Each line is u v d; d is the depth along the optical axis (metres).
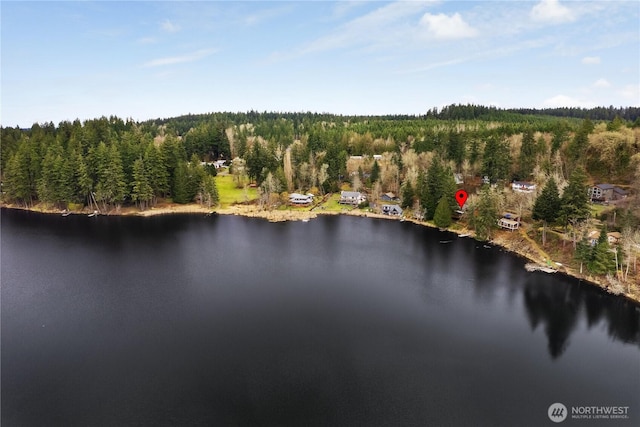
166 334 51.91
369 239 94.75
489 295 64.25
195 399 40.19
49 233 98.69
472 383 42.94
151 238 95.06
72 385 42.19
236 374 43.97
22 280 69.00
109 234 98.19
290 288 66.19
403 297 63.19
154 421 37.31
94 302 60.72
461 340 51.09
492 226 92.69
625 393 41.72
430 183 110.00
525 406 39.56
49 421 37.34
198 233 99.62
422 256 82.62
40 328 53.22
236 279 69.94
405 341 50.69
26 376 43.62
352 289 66.06
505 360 47.06
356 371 44.66
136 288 65.88
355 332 52.66
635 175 94.88
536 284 68.31
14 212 119.81
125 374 43.97
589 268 69.75
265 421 37.38
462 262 79.00
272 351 48.22
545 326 54.81
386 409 38.97
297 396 40.72
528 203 95.00
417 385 42.44
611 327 54.78
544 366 46.03
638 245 69.31
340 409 38.94
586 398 40.88
